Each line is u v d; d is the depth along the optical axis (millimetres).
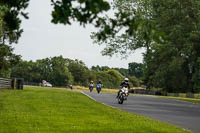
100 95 98438
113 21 8859
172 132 29562
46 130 26922
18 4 9992
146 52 165375
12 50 132375
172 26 132125
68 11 8781
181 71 187750
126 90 68375
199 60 131250
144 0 152750
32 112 39781
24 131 25953
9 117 33969
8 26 10195
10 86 100625
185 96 167500
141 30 8875
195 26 130875
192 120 43719
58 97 71250
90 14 8594
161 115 48531
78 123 31922
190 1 130625
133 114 44500
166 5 138375
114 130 28719
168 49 135875
